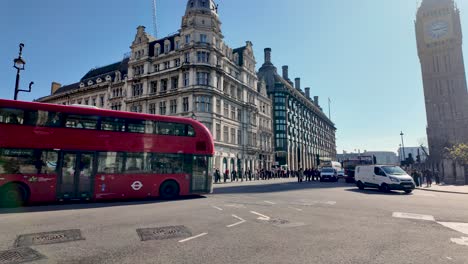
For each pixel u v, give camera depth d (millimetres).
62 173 12938
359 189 23094
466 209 11898
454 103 78062
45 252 5754
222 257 5438
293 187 25250
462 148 33250
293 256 5512
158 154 15156
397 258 5414
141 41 48469
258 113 58375
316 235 7234
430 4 83562
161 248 6047
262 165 57625
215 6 45875
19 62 16438
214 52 42625
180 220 9148
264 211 11125
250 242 6539
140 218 9484
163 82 44812
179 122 16078
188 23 42531
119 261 5211
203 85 40562
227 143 45000
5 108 12461
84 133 13609
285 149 69500
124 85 49500
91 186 13398
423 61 83188
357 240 6742
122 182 14055
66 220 9109
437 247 6168
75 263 5109
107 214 10320
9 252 5730
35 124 12820
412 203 13859
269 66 76188
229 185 29109
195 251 5832
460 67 78812
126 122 14648
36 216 9898
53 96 63094
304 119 86500
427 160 59812
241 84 51469
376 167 21812
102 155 13820
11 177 12141
